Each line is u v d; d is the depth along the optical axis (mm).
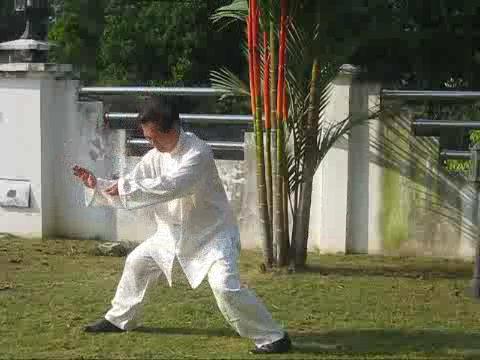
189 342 8234
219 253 7680
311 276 11125
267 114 10922
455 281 11000
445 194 12117
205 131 16656
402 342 8391
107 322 8492
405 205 12266
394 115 12172
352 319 9211
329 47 10898
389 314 9422
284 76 10750
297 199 11422
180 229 7898
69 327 8695
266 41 10844
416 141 12141
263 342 7863
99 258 12219
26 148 13469
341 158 12344
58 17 30453
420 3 19406
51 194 13633
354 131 12289
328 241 12531
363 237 12469
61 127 13555
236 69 24578
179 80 23844
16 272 11227
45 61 13719
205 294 10078
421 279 11070
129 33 24562
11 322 8875
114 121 13562
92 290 10297
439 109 14703
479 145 10633
